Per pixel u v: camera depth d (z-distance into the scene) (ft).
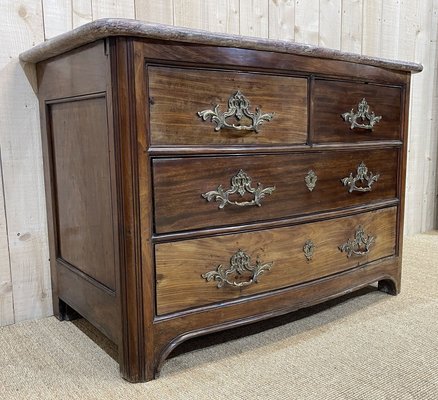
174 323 3.55
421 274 6.00
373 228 4.91
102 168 3.58
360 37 7.23
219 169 3.62
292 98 3.96
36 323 4.60
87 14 4.73
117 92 3.18
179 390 3.36
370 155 4.75
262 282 4.00
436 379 3.49
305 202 4.21
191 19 5.47
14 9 4.34
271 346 4.06
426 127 8.38
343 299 5.17
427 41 8.16
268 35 6.19
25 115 4.51
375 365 3.70
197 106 3.45
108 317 3.68
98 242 3.78
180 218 3.48
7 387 3.42
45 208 4.70
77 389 3.38
